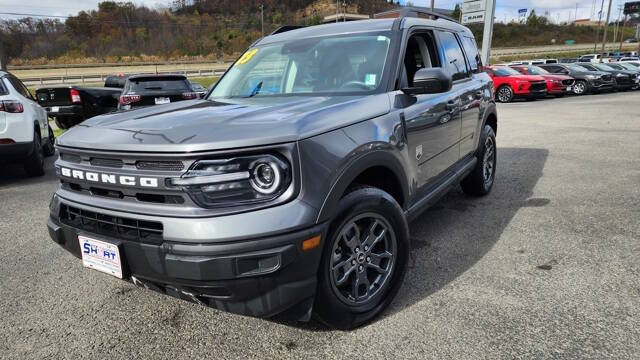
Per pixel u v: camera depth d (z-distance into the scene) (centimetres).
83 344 242
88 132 238
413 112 295
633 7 6894
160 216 200
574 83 2092
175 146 195
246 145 194
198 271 192
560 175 589
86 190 231
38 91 1126
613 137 876
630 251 341
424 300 276
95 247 221
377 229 254
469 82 436
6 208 499
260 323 258
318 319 235
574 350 223
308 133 210
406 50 323
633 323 244
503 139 899
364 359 221
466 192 499
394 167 265
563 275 304
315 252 205
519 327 244
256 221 193
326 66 320
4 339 248
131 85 997
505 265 323
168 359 227
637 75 2150
